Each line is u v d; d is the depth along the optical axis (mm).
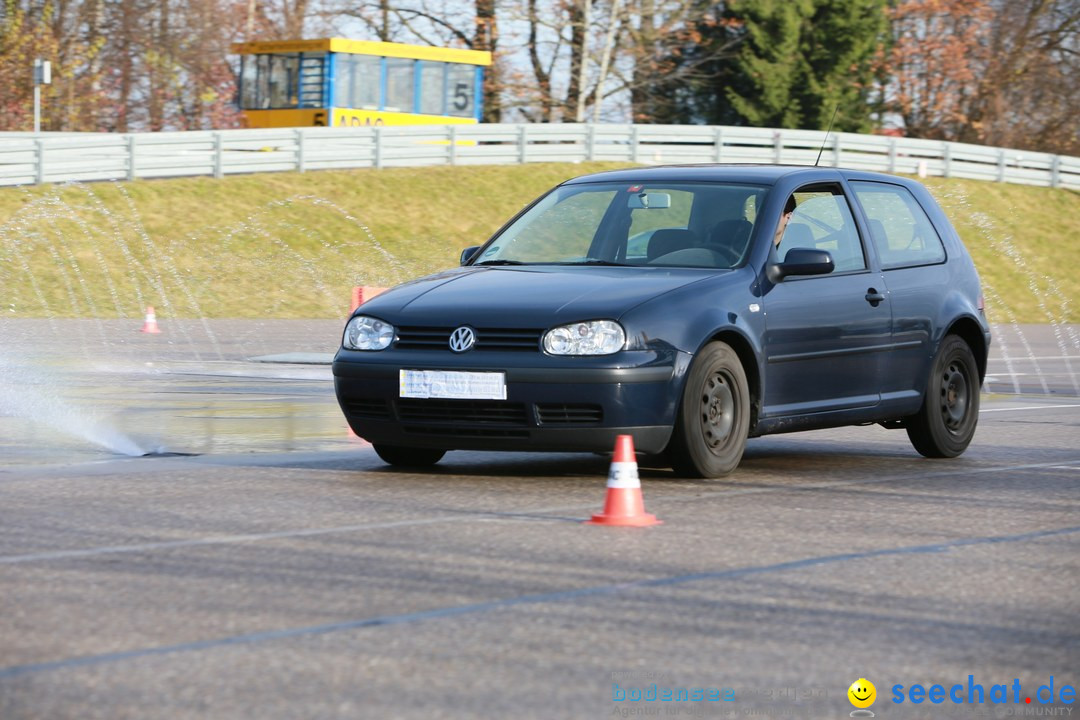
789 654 17516
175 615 18859
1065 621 19594
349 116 145375
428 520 26547
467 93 154250
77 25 191500
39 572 21406
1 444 37656
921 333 37312
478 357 30547
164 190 124812
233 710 14812
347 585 20859
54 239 110875
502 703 15219
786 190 35250
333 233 125938
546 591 20703
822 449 40375
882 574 22484
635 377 30141
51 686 15586
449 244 131250
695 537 25328
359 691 15547
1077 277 164750
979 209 172625
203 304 105875
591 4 196375
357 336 32281
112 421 43812
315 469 33562
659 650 17547
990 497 31078
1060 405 55406
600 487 31250
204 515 26672
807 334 34031
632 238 34688
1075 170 190000
